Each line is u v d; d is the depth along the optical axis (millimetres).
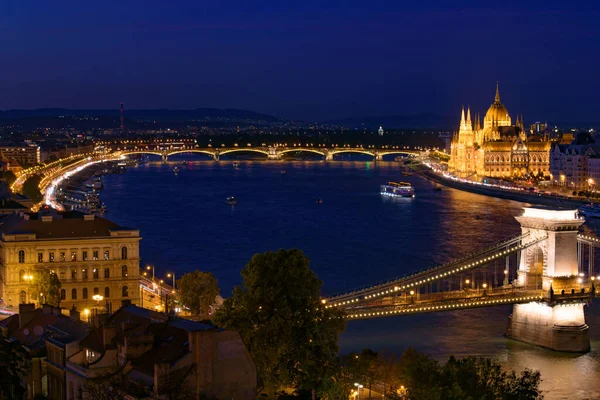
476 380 110062
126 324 103438
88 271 189875
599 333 185125
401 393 118375
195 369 95750
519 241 198625
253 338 127750
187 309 175250
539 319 176375
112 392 93125
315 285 135875
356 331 182375
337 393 121250
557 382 151500
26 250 185750
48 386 108938
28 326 120625
